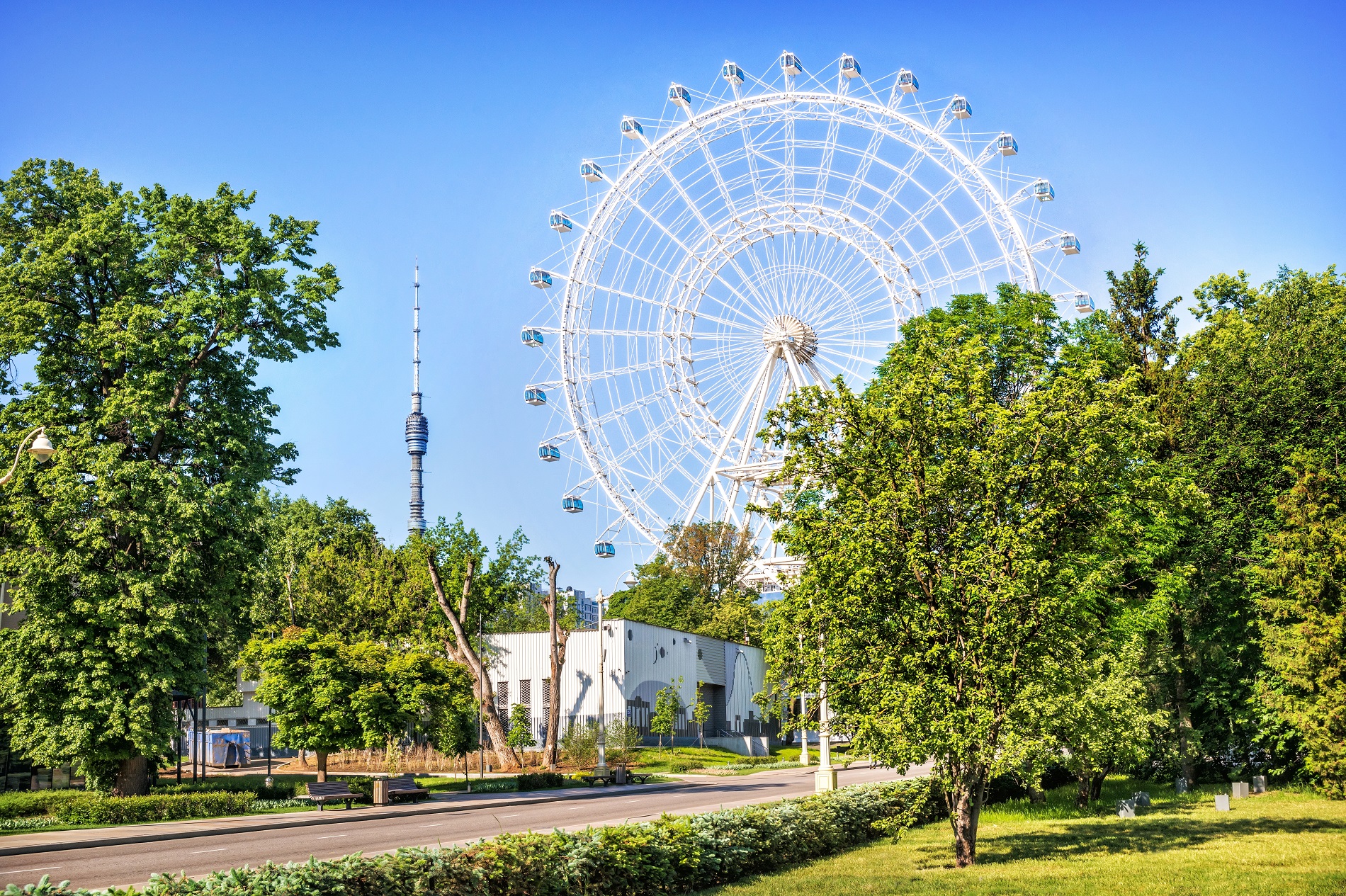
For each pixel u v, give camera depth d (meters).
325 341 41.84
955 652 19.84
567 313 75.81
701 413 75.56
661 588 102.56
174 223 38.72
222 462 39.44
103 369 37.91
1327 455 37.84
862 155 70.44
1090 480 20.41
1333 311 41.88
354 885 12.64
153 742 35.16
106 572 35.75
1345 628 31.52
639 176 75.19
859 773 58.94
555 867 14.66
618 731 67.75
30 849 24.83
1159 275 50.81
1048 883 16.64
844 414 21.45
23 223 39.16
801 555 21.72
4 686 34.50
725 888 17.17
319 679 48.19
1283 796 33.44
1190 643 41.59
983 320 40.59
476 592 72.69
